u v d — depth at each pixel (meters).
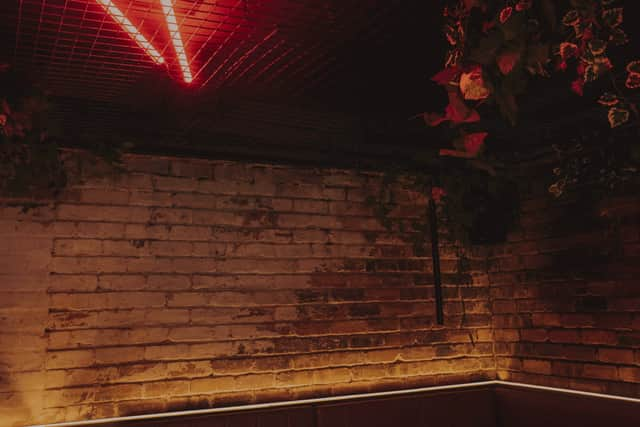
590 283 3.95
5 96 2.88
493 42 1.49
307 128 3.73
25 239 3.40
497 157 4.41
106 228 3.60
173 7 2.17
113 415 3.45
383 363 4.24
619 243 3.77
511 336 4.51
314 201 4.21
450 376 4.45
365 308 4.25
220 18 2.27
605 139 3.73
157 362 3.60
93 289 3.51
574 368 4.01
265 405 3.77
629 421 3.41
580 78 1.63
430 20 2.33
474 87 1.53
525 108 3.70
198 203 3.86
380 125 3.71
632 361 3.66
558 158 4.21
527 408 4.02
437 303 4.20
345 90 3.08
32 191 3.44
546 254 4.27
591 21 1.47
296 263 4.08
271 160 4.09
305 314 4.05
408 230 4.50
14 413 3.25
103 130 3.61
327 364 4.05
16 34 2.38
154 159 3.79
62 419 3.34
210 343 3.75
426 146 4.19
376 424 3.85
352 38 2.48
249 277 3.92
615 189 3.80
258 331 3.89
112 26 2.32
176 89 2.99
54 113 3.28
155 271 3.68
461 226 4.42
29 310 3.36
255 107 3.31
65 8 2.16
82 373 3.42
